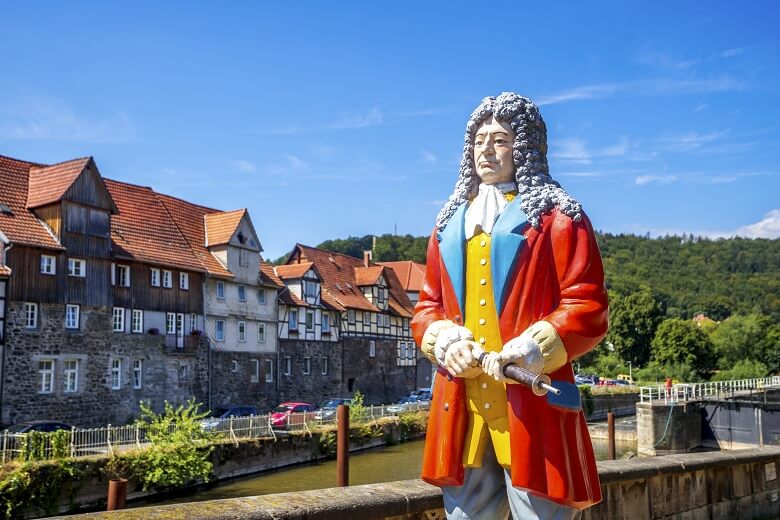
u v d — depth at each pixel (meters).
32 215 26.81
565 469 2.55
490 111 2.91
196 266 33.50
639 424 29.36
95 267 27.92
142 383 30.02
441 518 4.04
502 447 2.69
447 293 2.87
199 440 21.62
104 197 28.38
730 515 6.61
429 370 55.22
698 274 141.38
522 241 2.69
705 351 62.62
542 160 2.89
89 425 27.19
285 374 40.22
